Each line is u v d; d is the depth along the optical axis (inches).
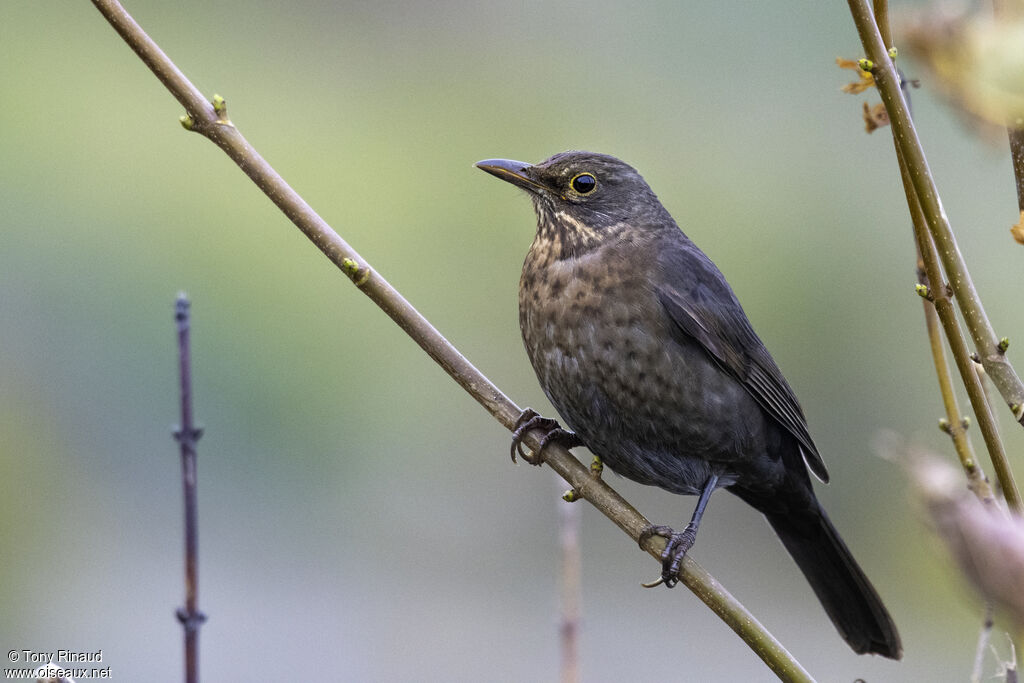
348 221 593.0
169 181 593.0
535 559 557.9
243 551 551.8
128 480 548.7
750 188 591.5
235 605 523.5
